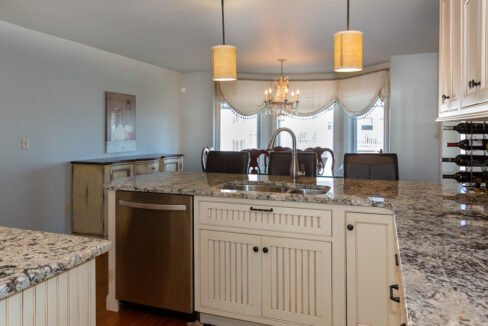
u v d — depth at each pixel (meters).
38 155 3.91
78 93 4.36
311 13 3.35
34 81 3.84
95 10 3.22
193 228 2.35
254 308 2.23
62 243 1.16
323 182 2.68
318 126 6.75
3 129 3.57
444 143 3.73
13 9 3.19
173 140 6.17
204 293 2.35
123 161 4.39
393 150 5.11
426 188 2.37
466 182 2.57
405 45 4.52
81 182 4.21
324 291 2.08
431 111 4.91
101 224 4.14
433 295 0.77
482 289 0.80
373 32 3.96
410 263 0.97
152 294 2.47
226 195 2.23
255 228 2.20
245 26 3.73
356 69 2.36
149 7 3.16
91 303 1.17
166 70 5.97
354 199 2.00
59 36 4.03
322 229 2.06
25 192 3.79
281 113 6.67
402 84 5.03
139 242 2.48
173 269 2.40
